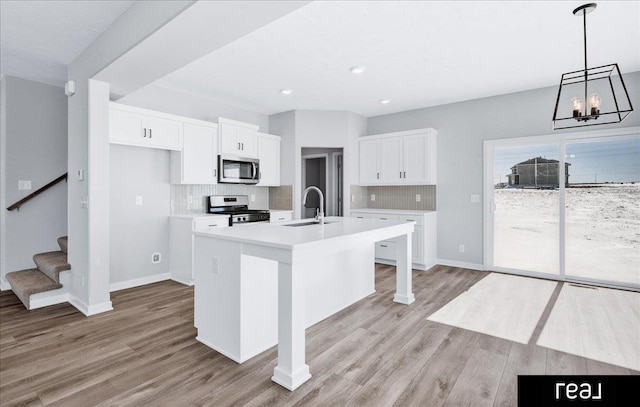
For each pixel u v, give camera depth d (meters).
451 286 3.84
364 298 3.42
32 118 3.85
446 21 2.62
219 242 2.28
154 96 4.09
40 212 3.91
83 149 3.11
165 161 4.18
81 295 3.14
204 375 1.99
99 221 3.06
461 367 2.07
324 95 4.54
